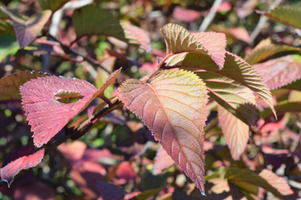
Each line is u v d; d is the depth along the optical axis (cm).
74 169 87
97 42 131
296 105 61
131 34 62
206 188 54
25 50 61
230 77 44
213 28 120
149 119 38
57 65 105
